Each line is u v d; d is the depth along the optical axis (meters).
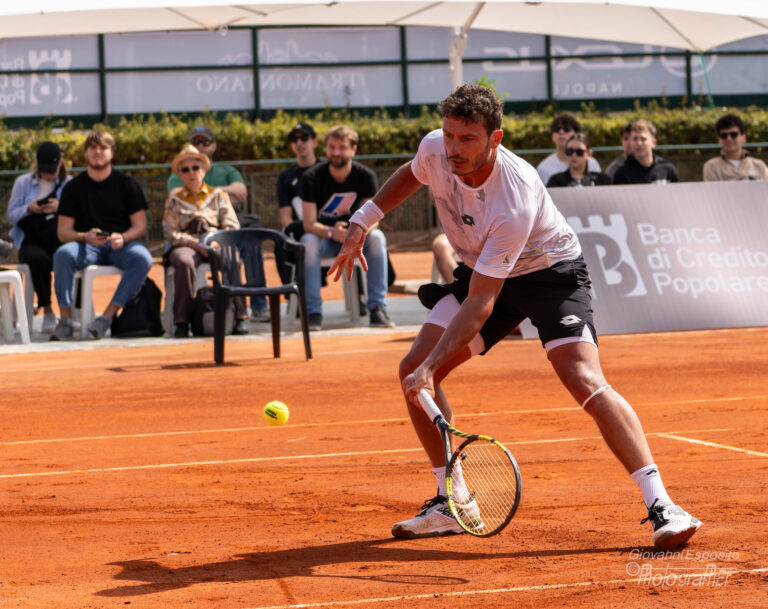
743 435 6.82
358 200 13.19
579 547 4.41
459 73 17.02
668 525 4.26
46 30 16.16
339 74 31.67
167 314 13.45
